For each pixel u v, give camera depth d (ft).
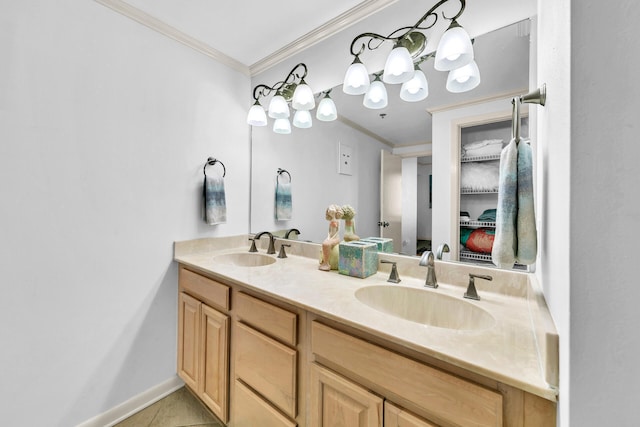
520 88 3.40
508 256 2.47
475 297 3.29
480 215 3.75
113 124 4.57
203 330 4.69
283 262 5.25
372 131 4.77
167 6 4.68
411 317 3.60
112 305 4.61
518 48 3.40
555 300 1.71
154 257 5.14
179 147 5.47
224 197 6.02
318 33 5.31
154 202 5.12
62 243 4.08
